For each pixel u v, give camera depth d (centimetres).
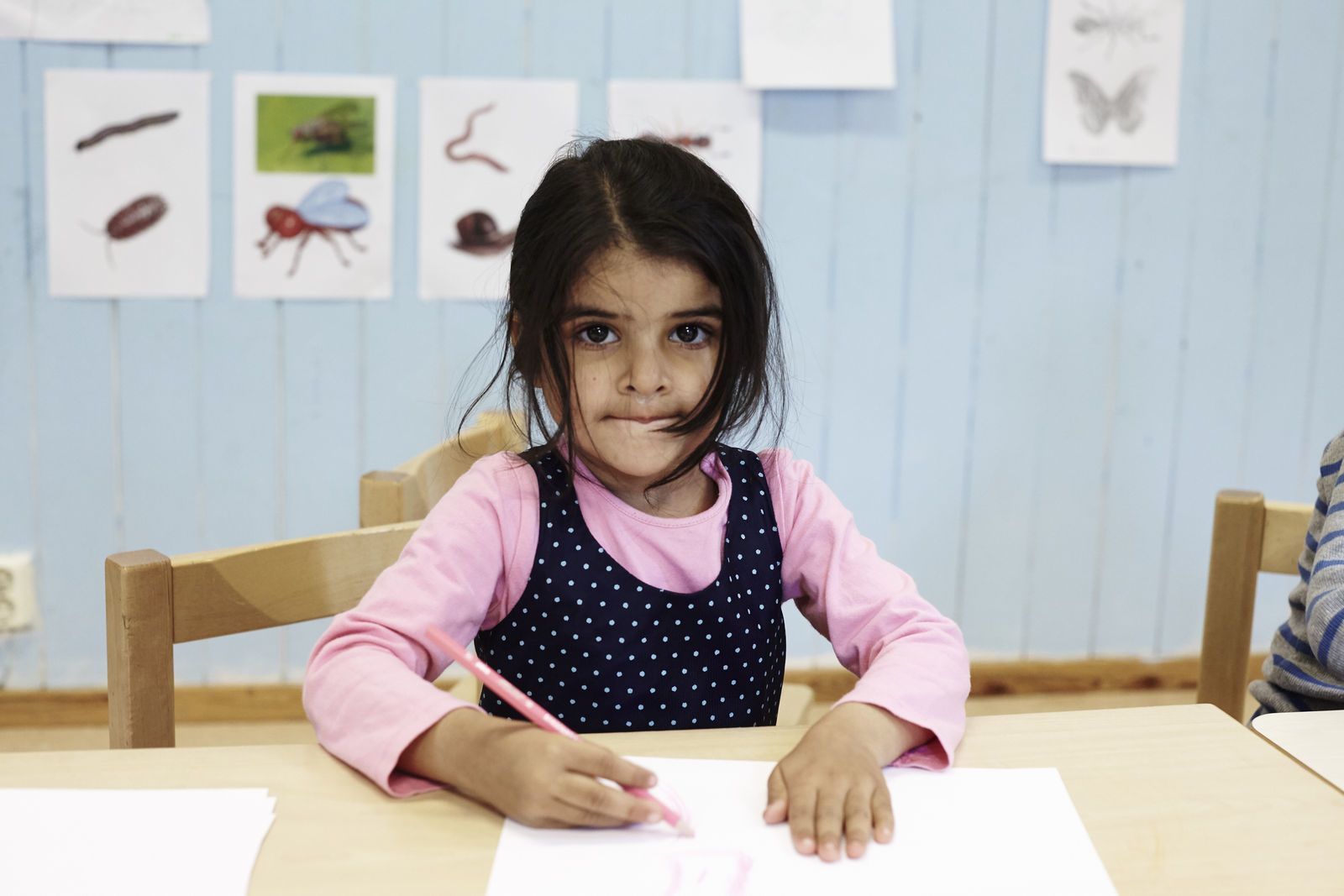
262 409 193
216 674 201
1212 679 110
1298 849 60
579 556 88
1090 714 77
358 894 55
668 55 190
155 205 185
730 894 55
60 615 195
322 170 187
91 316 187
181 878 56
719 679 91
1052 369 207
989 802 64
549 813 60
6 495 191
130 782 65
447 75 187
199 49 182
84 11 178
